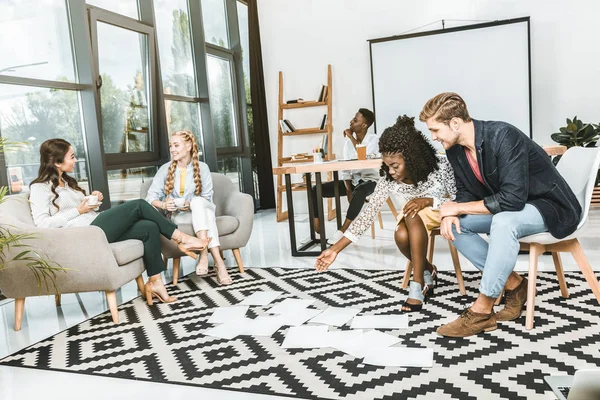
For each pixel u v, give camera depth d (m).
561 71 5.18
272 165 6.44
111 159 4.08
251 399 1.57
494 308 2.21
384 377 1.64
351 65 5.91
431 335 1.97
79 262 2.36
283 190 5.93
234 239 3.25
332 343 1.96
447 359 1.74
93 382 1.78
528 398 1.43
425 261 2.32
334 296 2.61
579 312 2.10
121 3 4.29
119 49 4.20
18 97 3.28
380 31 5.76
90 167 3.84
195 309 2.57
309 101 6.07
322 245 3.68
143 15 4.52
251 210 3.35
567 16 5.10
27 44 3.35
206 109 5.41
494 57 5.29
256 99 6.15
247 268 3.45
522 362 1.67
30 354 2.10
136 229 2.69
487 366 1.66
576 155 2.12
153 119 4.60
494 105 5.36
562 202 1.88
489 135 1.89
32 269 2.30
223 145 5.97
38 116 3.43
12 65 3.23
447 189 2.31
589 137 4.55
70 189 2.80
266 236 4.77
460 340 1.90
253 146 6.55
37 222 2.59
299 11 6.05
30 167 3.36
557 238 1.88
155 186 3.26
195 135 5.39
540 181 1.90
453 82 5.46
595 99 5.11
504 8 5.29
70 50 3.71
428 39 5.49
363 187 4.07
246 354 1.93
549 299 2.30
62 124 3.63
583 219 1.91
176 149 3.20
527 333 1.91
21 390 1.76
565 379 0.96
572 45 5.12
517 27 5.17
